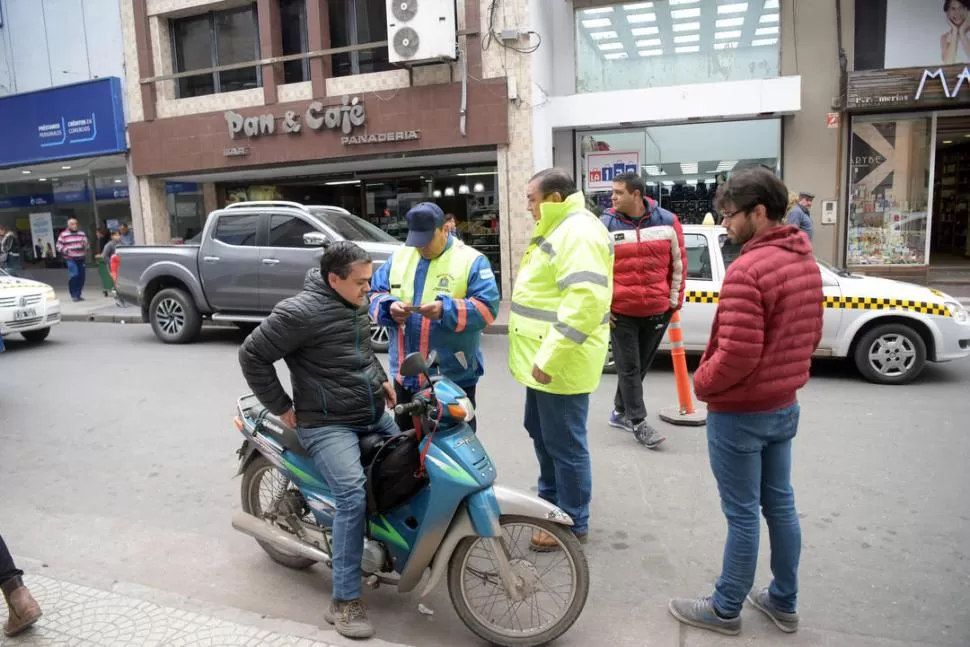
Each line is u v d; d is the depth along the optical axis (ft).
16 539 13.93
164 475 17.29
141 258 35.35
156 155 51.39
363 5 46.62
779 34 40.50
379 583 10.77
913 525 13.52
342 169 51.19
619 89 43.80
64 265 64.69
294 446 11.14
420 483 10.25
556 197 11.74
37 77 55.77
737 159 41.75
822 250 41.11
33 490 16.51
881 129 39.81
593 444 18.58
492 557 10.30
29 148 56.44
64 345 35.65
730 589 10.01
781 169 41.29
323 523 11.11
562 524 9.93
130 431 20.81
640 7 42.65
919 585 11.46
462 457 9.80
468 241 50.29
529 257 12.25
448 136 43.01
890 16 38.68
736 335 8.98
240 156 48.83
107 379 27.53
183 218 57.26
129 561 12.91
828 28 39.63
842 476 15.96
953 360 25.61
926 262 40.34
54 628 10.08
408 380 12.45
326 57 46.09
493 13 41.01
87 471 17.67
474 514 9.71
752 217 9.35
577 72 44.37
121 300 36.73
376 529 10.61
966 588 11.35
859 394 22.63
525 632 10.00
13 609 9.81
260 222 33.04
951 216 59.82
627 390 18.17
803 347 9.43
